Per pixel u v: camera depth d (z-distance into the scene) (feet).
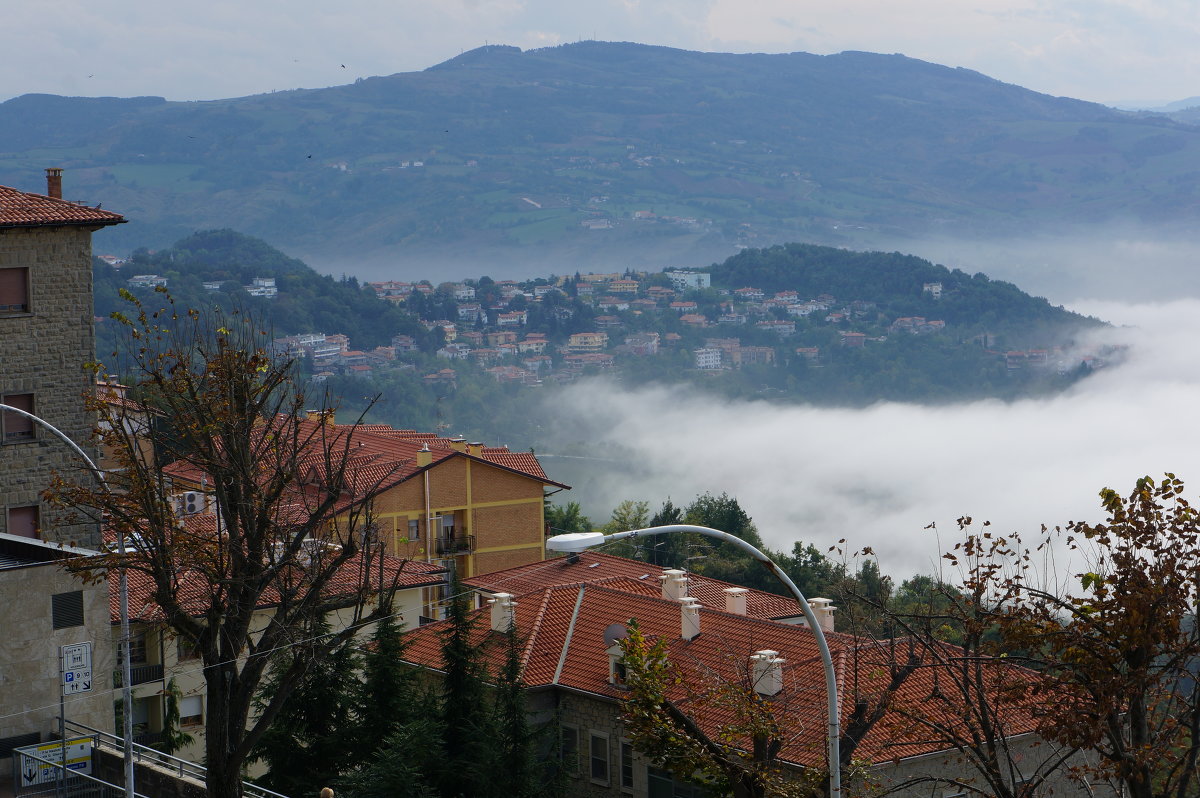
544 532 337.52
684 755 107.96
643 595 193.26
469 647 151.64
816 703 143.23
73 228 214.28
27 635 144.77
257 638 191.42
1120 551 94.17
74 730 146.61
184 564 118.83
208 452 121.19
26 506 210.38
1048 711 94.94
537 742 151.84
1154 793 96.73
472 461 324.60
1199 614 92.89
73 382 215.10
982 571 99.81
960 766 142.00
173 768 141.28
